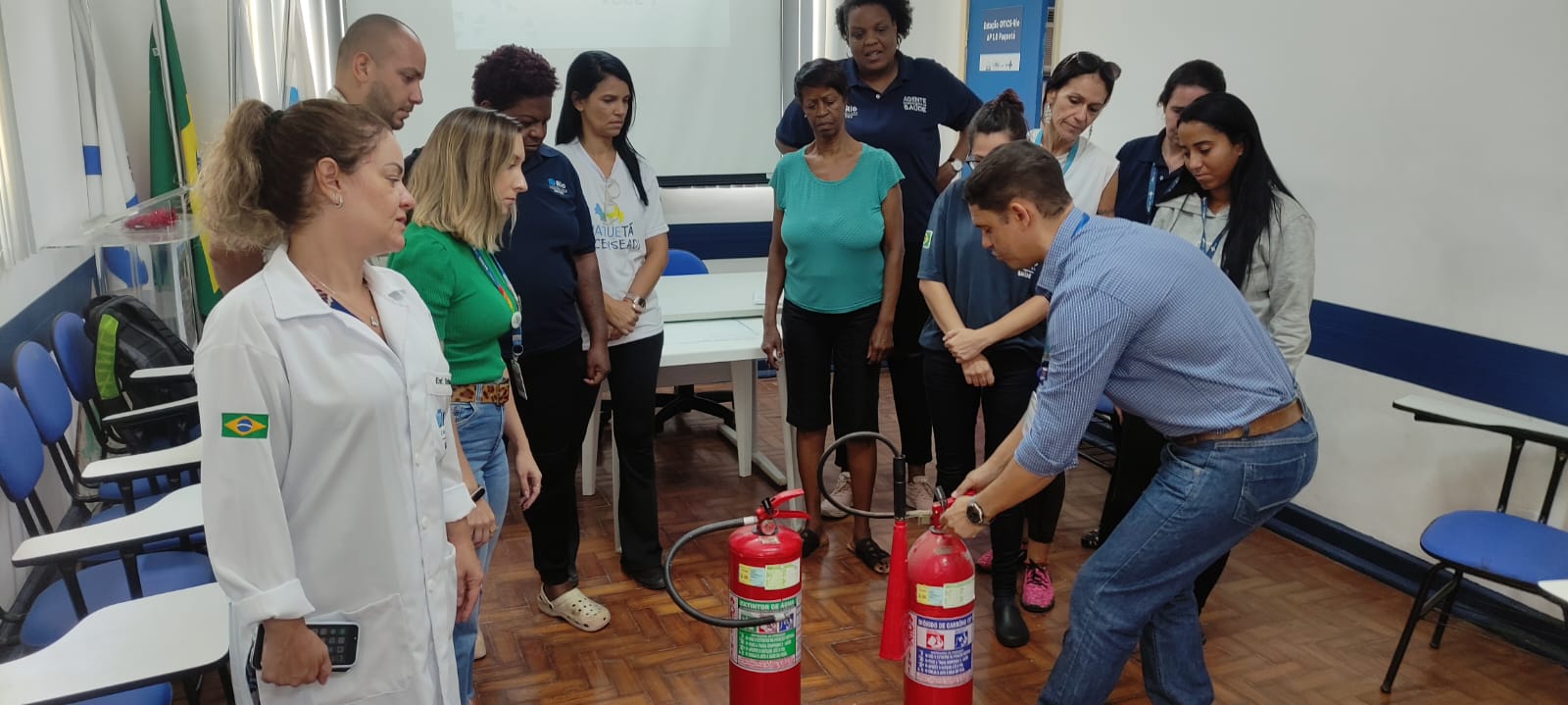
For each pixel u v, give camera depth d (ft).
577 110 8.73
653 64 16.63
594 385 8.61
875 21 10.53
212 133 4.42
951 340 8.46
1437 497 9.65
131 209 10.46
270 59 13.52
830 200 9.30
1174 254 5.93
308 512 4.33
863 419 9.80
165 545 7.61
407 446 4.56
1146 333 5.86
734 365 12.42
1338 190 10.35
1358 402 10.34
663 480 12.68
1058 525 11.32
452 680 4.93
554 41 16.17
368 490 4.38
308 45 14.56
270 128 4.19
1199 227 8.06
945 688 6.57
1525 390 8.78
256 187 4.22
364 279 4.68
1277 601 9.66
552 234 7.88
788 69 17.29
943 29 16.90
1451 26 9.09
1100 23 13.53
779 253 10.21
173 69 12.10
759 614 6.56
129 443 9.05
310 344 4.21
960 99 11.26
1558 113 8.34
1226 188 7.83
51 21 9.73
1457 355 9.30
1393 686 8.17
